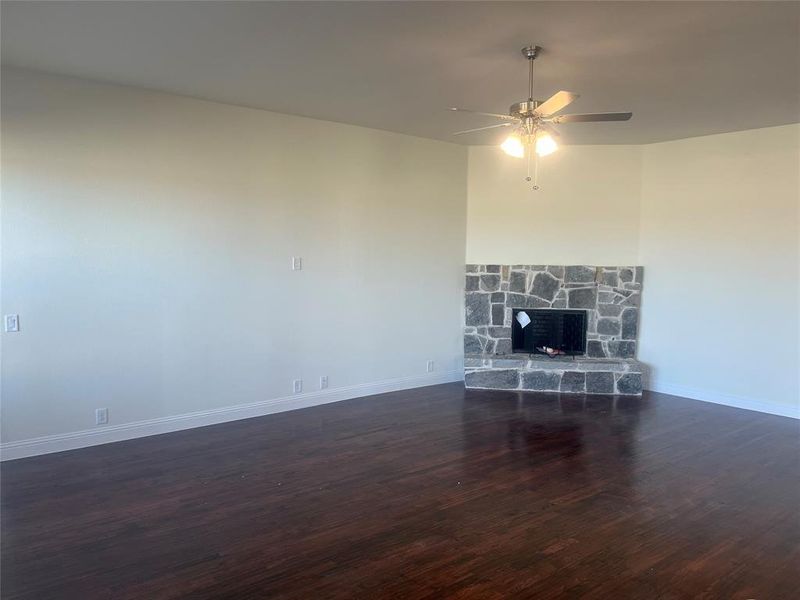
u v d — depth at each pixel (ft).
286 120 17.10
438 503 11.43
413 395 19.79
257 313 16.98
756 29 10.11
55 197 13.55
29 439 13.61
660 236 20.34
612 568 9.16
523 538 10.07
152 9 9.59
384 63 12.21
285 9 9.52
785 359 17.52
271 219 17.04
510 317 21.49
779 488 12.24
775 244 17.57
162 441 14.90
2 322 13.09
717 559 9.45
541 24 9.98
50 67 12.82
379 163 19.24
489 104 15.47
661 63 11.93
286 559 9.36
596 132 18.53
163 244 15.17
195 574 8.92
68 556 9.40
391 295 19.97
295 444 14.80
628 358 20.86
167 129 15.02
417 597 8.38
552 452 14.30
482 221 21.57
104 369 14.49
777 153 17.40
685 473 13.01
